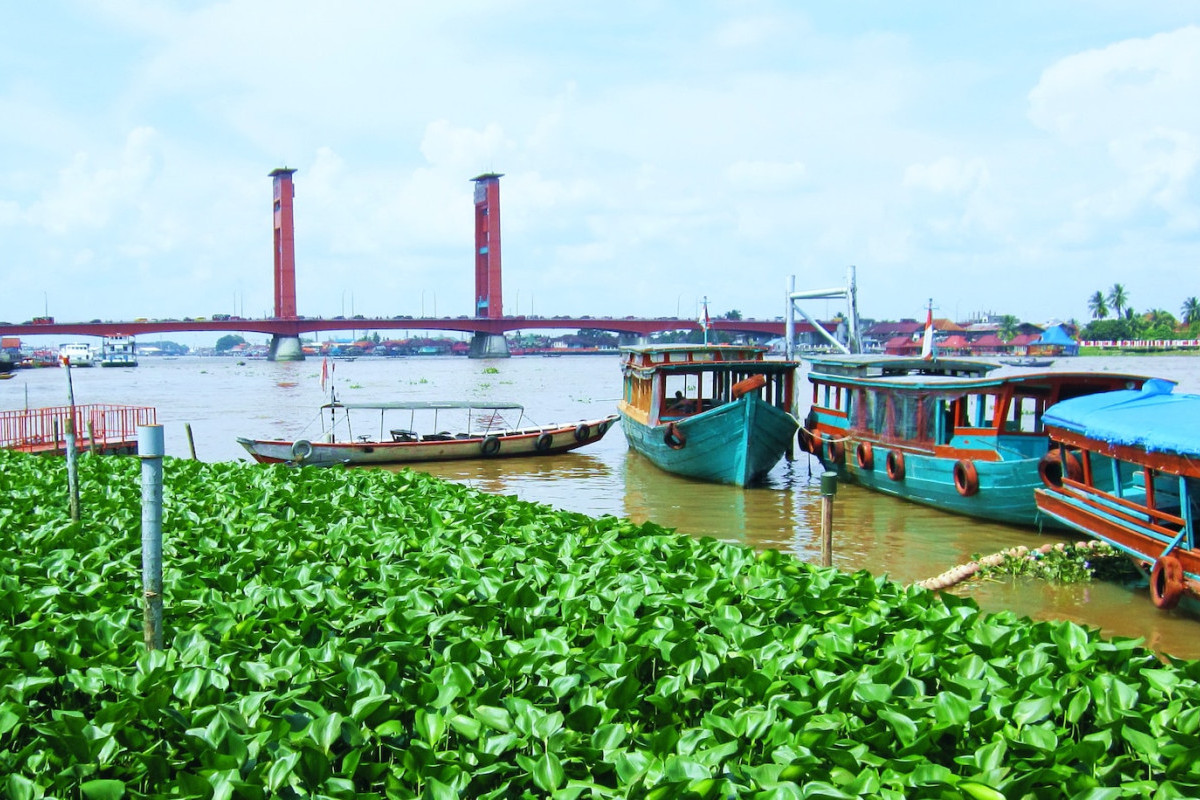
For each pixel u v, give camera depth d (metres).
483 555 8.86
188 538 9.59
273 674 5.79
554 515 11.10
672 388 38.16
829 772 4.84
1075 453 14.66
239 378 84.00
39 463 16.44
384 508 11.76
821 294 36.97
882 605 7.38
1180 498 12.13
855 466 21.72
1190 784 4.64
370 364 128.75
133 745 5.07
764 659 6.29
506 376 86.56
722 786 4.48
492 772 4.78
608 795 4.51
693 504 20.02
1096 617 11.69
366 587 7.77
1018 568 13.46
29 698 5.64
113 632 6.50
